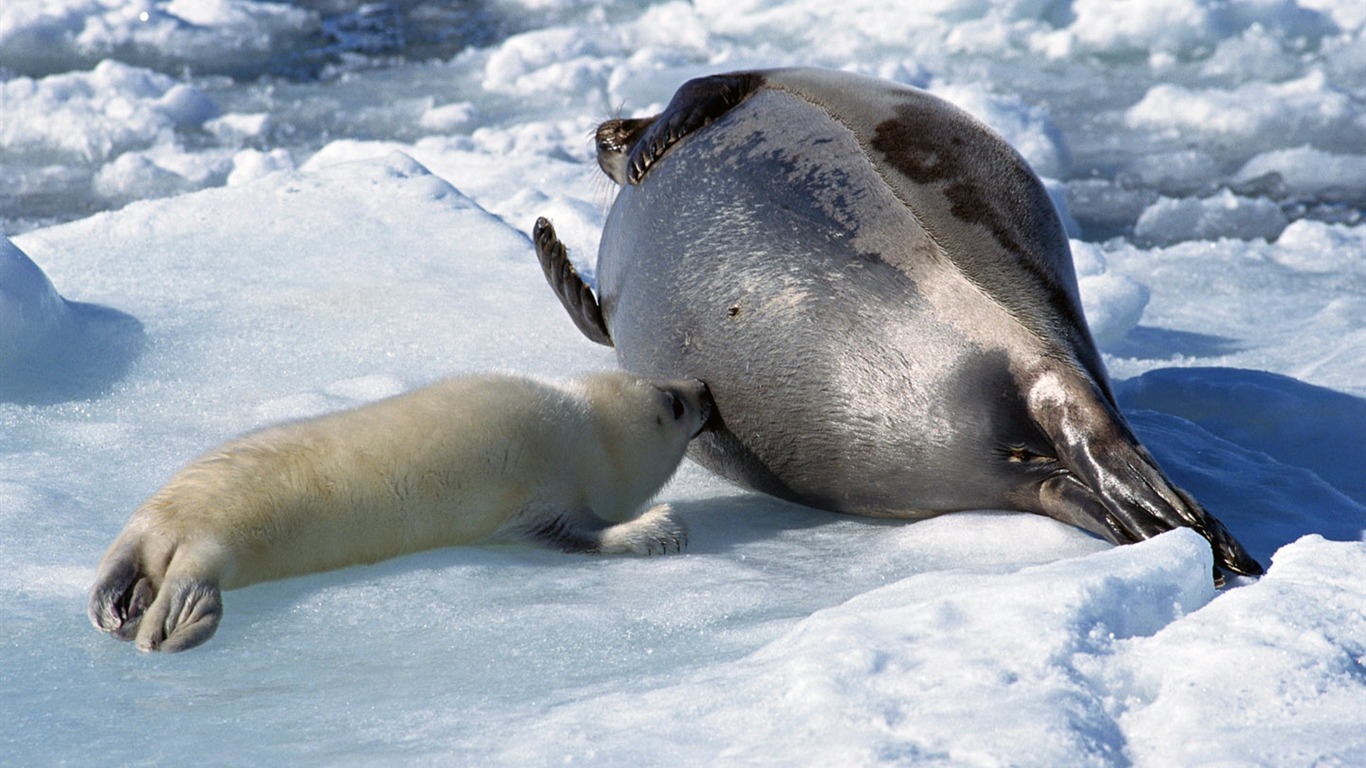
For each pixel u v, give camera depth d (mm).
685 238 9914
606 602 7422
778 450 9438
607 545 8375
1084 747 4918
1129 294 16125
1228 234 25859
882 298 8930
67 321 12305
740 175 9859
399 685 6281
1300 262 21859
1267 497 9781
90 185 26828
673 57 36625
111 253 14859
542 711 5840
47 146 29359
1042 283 8930
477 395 8477
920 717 5191
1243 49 37375
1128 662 5668
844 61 37562
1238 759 4840
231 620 7105
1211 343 16656
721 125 10305
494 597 7508
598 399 9070
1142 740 5094
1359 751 4867
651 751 5203
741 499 9891
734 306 9469
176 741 5699
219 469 7453
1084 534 8484
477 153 25281
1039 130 30219
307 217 16203
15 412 10617
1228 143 31859
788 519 9406
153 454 9797
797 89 10328
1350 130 32219
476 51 39875
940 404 8688
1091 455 8227
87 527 8430
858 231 9180
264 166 26078
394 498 7902
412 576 7777
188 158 28047
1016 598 6164
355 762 5406
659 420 9281
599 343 12070
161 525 7133
